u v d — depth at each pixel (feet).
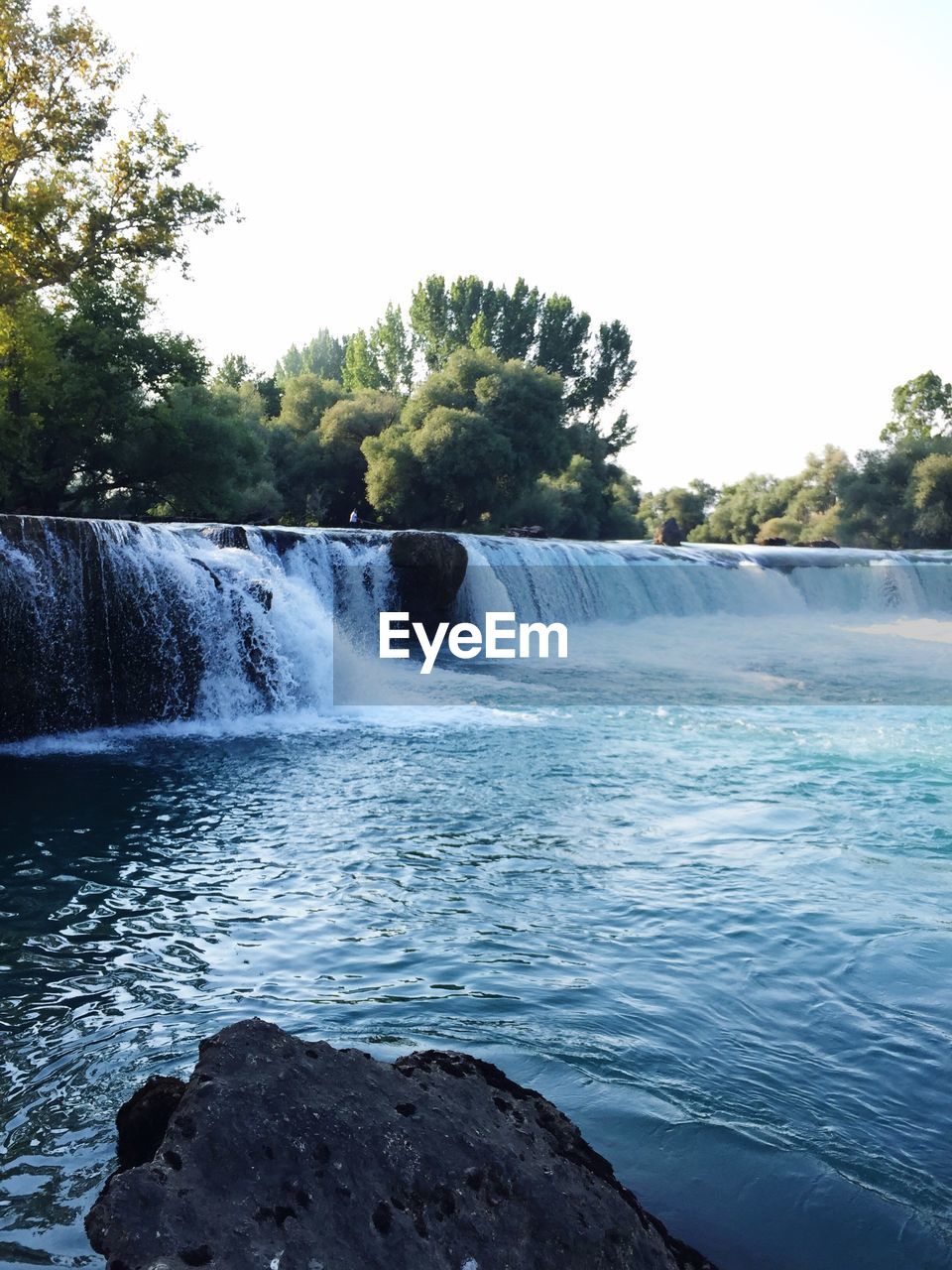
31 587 52.39
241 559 65.36
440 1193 10.85
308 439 199.72
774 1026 21.03
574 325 266.77
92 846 34.24
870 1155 16.34
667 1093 18.08
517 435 180.34
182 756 48.93
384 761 47.98
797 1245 13.98
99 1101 17.94
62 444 119.55
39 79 94.48
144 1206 9.72
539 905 28.43
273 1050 11.96
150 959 24.66
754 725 58.13
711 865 32.07
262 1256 9.59
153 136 100.58
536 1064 19.10
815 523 233.96
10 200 93.91
